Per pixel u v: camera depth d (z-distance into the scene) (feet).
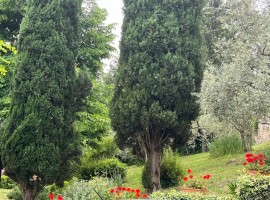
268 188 35.70
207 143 87.40
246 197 35.70
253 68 49.83
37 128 42.55
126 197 43.50
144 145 50.26
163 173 54.39
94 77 68.64
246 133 63.16
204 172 58.49
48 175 42.42
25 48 44.68
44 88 43.52
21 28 45.60
